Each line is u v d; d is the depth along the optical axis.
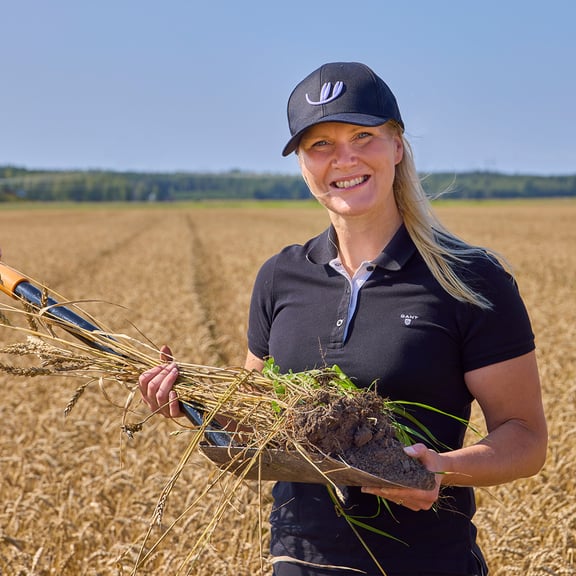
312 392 2.51
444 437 2.68
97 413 8.10
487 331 2.64
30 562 4.63
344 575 2.65
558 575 4.39
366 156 2.70
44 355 2.87
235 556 4.55
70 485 5.84
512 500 5.52
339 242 2.93
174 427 7.57
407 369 2.65
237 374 2.74
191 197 178.25
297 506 2.76
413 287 2.71
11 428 7.66
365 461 2.37
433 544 2.63
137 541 4.73
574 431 6.48
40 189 164.88
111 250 35.81
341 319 2.79
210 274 25.64
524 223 58.53
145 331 13.38
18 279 3.07
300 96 2.75
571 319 15.28
